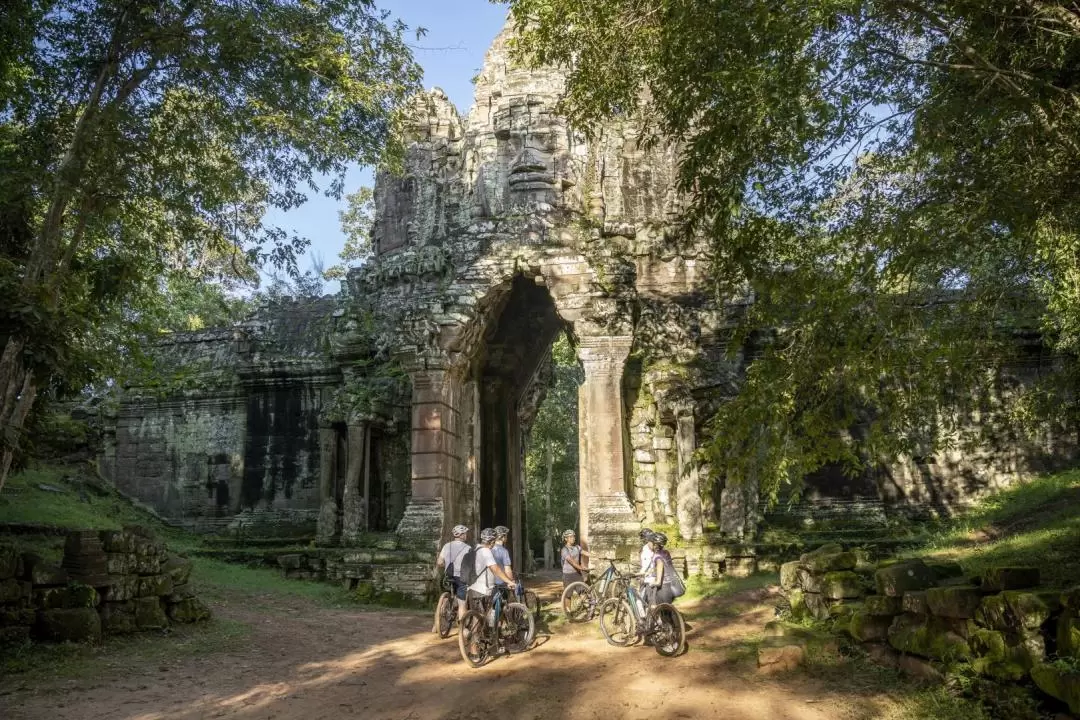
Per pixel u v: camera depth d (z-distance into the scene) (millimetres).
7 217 13664
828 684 8766
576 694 8969
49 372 10789
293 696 9414
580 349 19656
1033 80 7551
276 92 13297
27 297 10500
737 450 8961
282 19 12891
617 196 22859
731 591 16344
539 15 11000
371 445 22828
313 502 23906
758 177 8914
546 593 21297
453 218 23125
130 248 14453
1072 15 7312
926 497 21328
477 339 21266
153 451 26281
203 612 13938
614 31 10602
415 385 20391
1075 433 20922
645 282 22375
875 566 11625
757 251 8961
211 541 23406
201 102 13711
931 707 7477
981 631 7637
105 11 12711
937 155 9125
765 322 9250
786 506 20750
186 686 9844
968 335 10047
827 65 7660
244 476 24453
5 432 11031
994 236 9414
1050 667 6527
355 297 24578
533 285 23203
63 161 12344
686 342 21406
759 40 7824
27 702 8852
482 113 22906
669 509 20062
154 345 25312
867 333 8508
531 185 21516
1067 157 8055
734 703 8242
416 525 19469
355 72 13930
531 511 43219
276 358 24875
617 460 18922
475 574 11008
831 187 9219
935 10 8375
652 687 9031
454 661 11117
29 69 13117
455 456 20719
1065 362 15195
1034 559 11805
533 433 40219
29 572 11133
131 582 12500
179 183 13422
